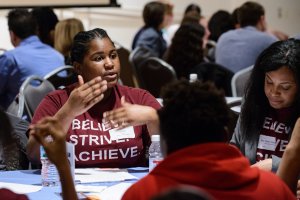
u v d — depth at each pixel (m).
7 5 6.56
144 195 1.47
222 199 1.48
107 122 2.61
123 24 9.16
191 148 1.52
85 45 2.79
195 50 5.55
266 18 10.50
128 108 2.47
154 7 7.40
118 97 2.88
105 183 2.51
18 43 4.98
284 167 2.05
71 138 2.76
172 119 1.54
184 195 1.04
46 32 5.80
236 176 1.50
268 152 2.66
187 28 5.58
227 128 1.59
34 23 4.96
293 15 10.65
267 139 2.66
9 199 1.82
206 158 1.50
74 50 2.84
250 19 6.04
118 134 2.81
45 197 2.29
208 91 1.57
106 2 6.57
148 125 2.58
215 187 1.48
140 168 2.80
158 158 2.56
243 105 2.71
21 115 3.56
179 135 1.53
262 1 10.42
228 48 6.01
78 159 2.77
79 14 8.70
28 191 2.37
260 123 2.68
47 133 1.88
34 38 4.93
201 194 1.05
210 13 10.25
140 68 5.78
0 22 7.99
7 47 8.07
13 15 4.97
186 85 1.59
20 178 2.62
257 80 2.64
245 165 1.56
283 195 1.59
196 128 1.53
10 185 2.47
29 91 3.73
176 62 5.59
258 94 2.66
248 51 5.92
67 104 2.59
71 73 4.36
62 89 2.93
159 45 7.41
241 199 1.50
